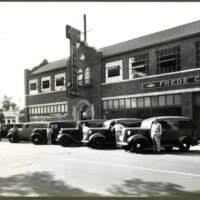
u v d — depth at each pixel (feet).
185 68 73.77
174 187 25.88
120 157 46.21
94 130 61.31
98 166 37.76
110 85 93.04
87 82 101.60
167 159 43.34
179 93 75.20
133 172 33.19
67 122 76.95
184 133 54.08
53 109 116.57
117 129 59.26
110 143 60.75
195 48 72.02
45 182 28.81
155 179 29.27
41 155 50.80
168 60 78.13
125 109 88.94
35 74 125.39
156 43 79.77
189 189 25.13
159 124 51.62
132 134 52.60
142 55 84.79
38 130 77.05
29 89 130.11
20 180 30.04
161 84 78.64
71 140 67.62
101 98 95.66
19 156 50.01
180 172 32.78
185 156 46.85
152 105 81.61
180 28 82.38
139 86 84.43
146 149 57.52
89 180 29.32
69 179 30.01
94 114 97.76
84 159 44.65
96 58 97.76
